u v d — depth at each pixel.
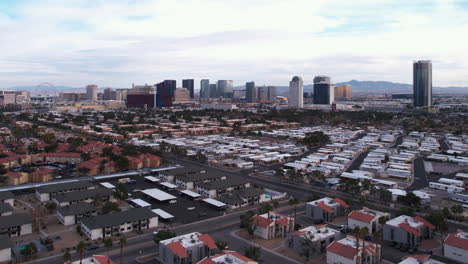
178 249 118.44
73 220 156.12
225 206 177.50
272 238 143.25
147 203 180.25
